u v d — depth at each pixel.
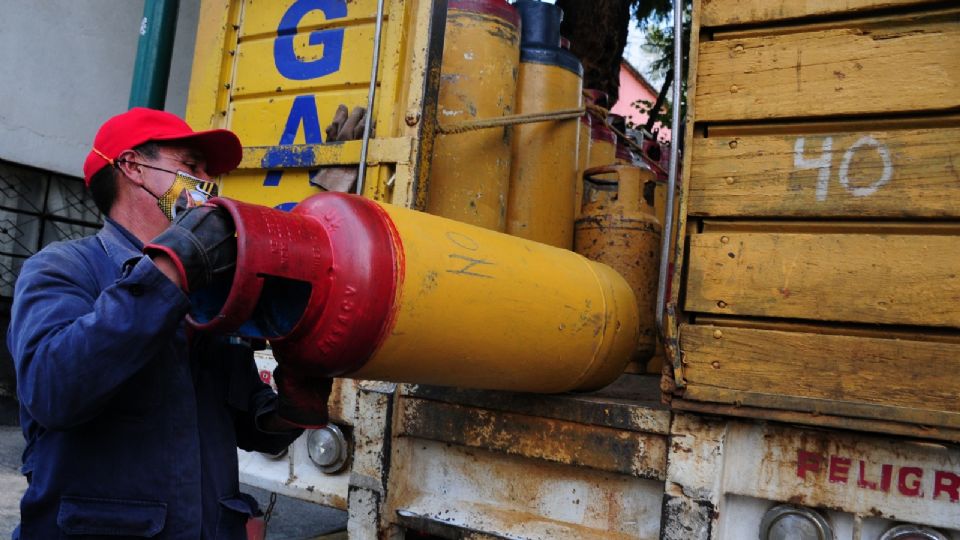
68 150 6.35
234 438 1.62
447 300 1.72
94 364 1.18
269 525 4.17
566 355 2.11
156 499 1.37
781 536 1.91
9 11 5.85
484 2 3.26
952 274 1.76
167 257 1.25
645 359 3.39
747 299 1.94
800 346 1.87
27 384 1.23
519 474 2.33
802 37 1.95
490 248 1.95
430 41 2.81
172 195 1.54
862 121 1.88
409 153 2.76
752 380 1.91
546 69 3.54
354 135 2.96
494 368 1.94
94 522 1.32
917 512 1.78
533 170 3.46
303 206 1.66
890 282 1.81
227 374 1.64
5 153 5.88
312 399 1.63
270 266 1.38
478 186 3.13
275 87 3.30
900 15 1.85
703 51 2.06
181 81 7.34
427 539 2.67
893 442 1.81
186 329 1.48
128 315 1.20
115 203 1.55
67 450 1.34
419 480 2.50
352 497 2.52
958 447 1.75
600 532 2.19
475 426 2.37
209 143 1.62
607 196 3.50
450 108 3.15
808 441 1.90
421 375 1.80
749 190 1.97
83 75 6.41
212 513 1.49
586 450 2.18
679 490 1.99
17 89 5.94
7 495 3.99
